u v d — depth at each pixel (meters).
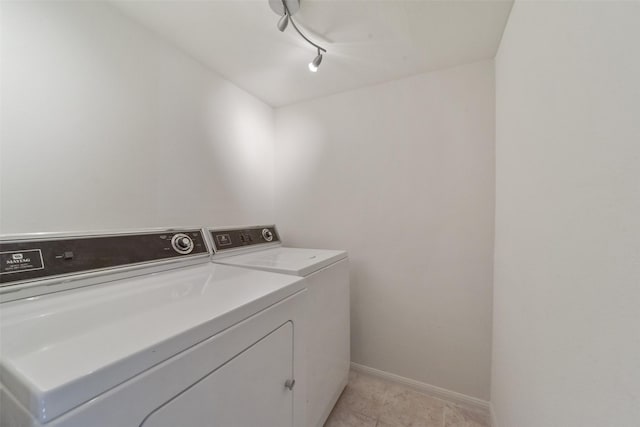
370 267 1.92
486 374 1.56
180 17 1.27
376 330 1.89
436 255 1.71
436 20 1.26
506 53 1.27
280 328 0.86
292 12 1.22
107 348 0.47
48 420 0.35
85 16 1.11
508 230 1.19
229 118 1.87
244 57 1.60
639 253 0.39
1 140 0.89
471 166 1.62
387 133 1.87
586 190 0.55
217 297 0.77
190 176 1.58
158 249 1.17
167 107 1.45
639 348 0.39
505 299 1.22
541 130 0.80
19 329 0.54
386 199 1.87
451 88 1.68
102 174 1.16
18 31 0.93
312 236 2.16
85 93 1.11
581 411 0.55
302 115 2.22
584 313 0.55
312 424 1.22
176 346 0.53
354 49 1.50
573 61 0.61
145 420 0.47
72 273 0.86
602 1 0.50
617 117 0.45
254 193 2.11
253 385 0.74
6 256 0.76
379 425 1.45
